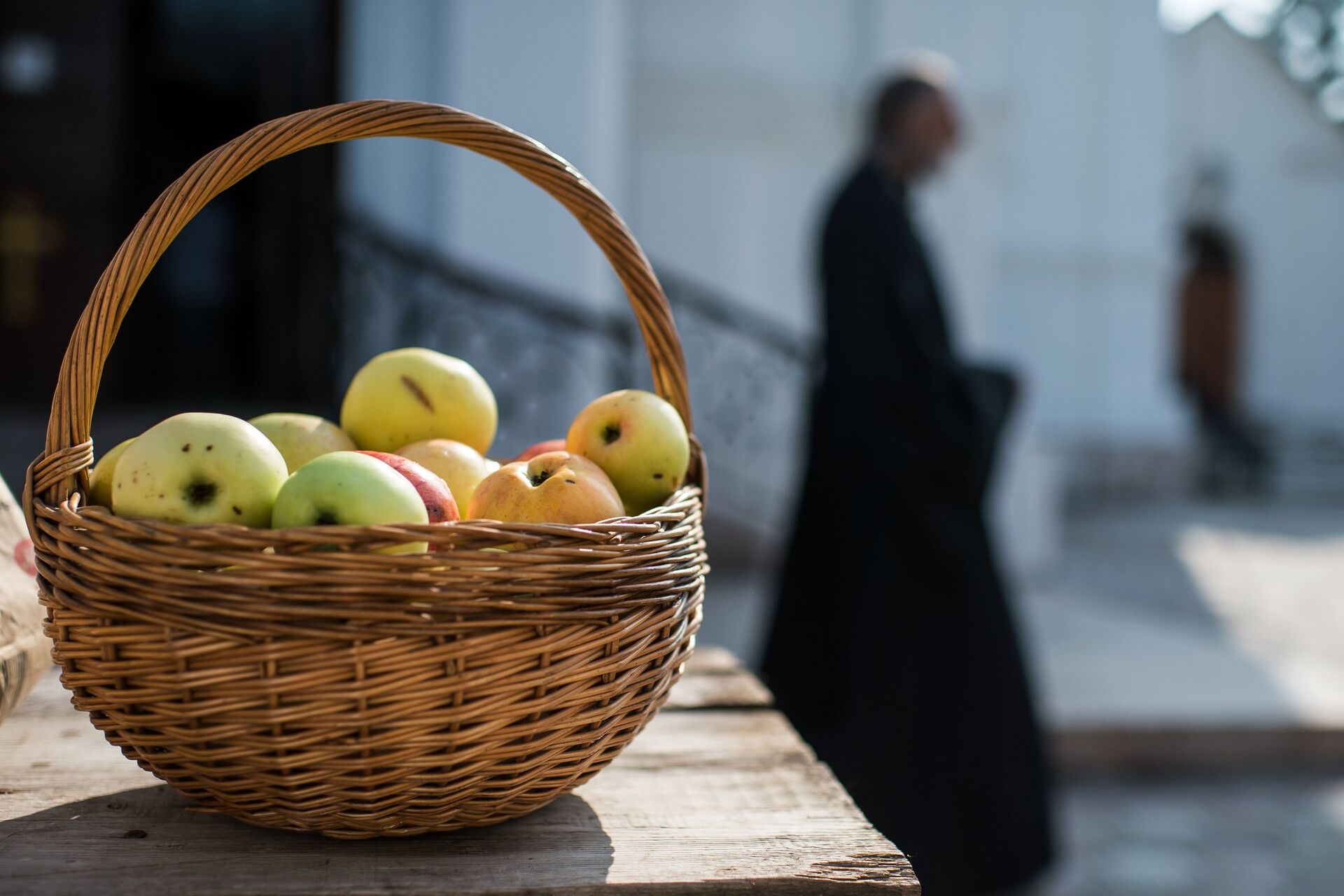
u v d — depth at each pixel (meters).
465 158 4.41
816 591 2.08
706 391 5.94
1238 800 3.15
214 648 0.62
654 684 0.76
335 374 4.34
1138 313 9.80
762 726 1.02
